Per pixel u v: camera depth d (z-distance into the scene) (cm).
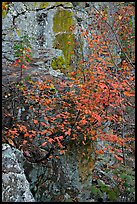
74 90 431
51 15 569
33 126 410
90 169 474
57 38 557
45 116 396
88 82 439
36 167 390
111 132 516
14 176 251
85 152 462
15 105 402
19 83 406
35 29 546
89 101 412
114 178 473
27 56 401
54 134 418
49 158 415
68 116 422
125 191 450
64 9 584
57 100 436
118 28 739
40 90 423
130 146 591
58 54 526
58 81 452
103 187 454
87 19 627
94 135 443
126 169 494
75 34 566
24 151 383
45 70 469
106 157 508
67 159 441
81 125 436
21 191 242
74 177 447
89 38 549
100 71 457
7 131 370
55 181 421
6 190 233
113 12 781
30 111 413
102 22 647
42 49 525
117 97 418
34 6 563
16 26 509
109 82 408
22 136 396
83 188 454
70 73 479
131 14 811
